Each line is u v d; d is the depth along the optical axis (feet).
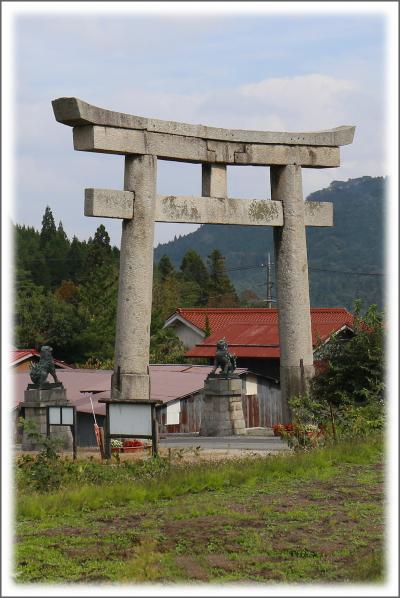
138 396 90.94
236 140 99.25
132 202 90.99
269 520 54.29
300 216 103.96
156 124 92.12
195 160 96.27
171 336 184.75
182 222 95.14
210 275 308.19
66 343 192.44
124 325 91.30
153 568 45.78
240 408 113.19
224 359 112.98
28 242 287.07
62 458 80.12
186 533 51.75
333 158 106.32
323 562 46.85
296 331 103.04
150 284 92.12
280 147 102.63
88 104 86.22
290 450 82.28
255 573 45.37
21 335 190.90
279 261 103.81
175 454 79.00
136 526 53.62
